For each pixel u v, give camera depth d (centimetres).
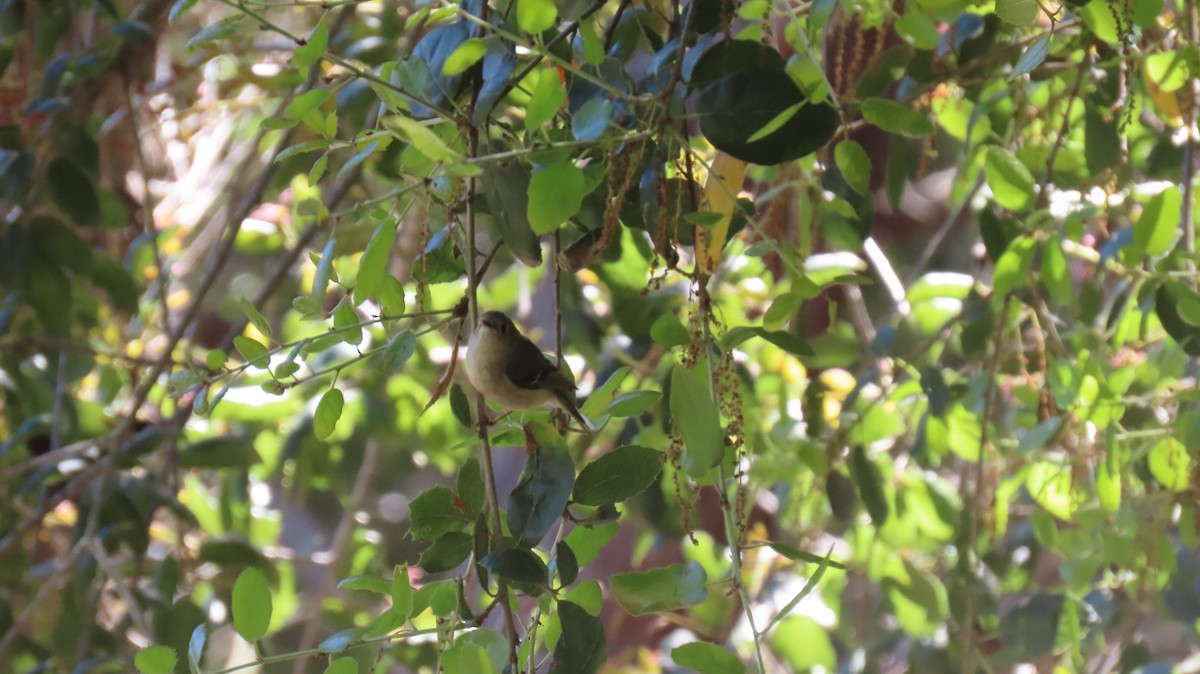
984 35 163
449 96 133
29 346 188
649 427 182
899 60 166
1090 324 174
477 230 168
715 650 130
